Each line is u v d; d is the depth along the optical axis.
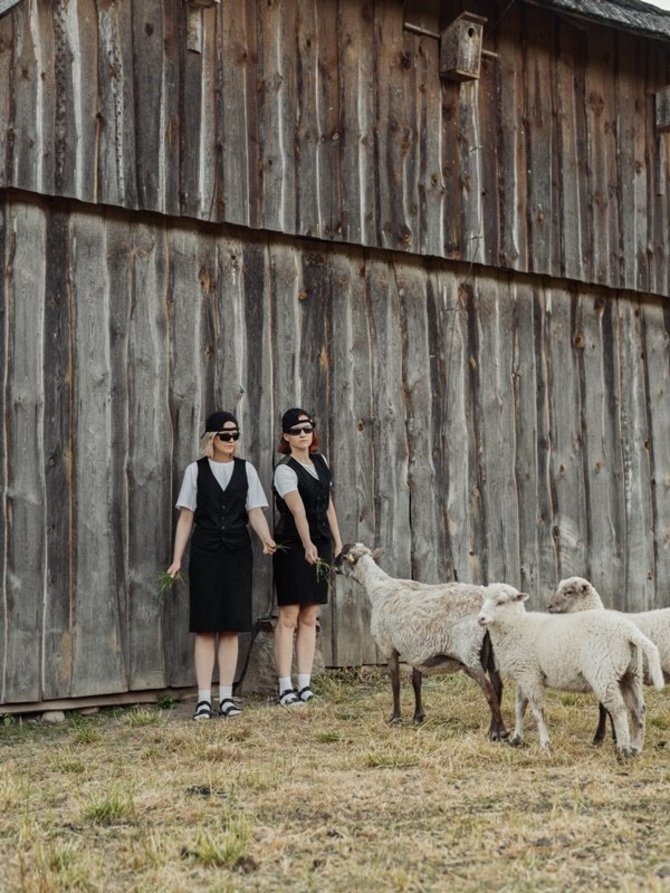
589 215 11.36
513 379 10.90
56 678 8.29
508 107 10.84
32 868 4.82
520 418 10.92
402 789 6.05
